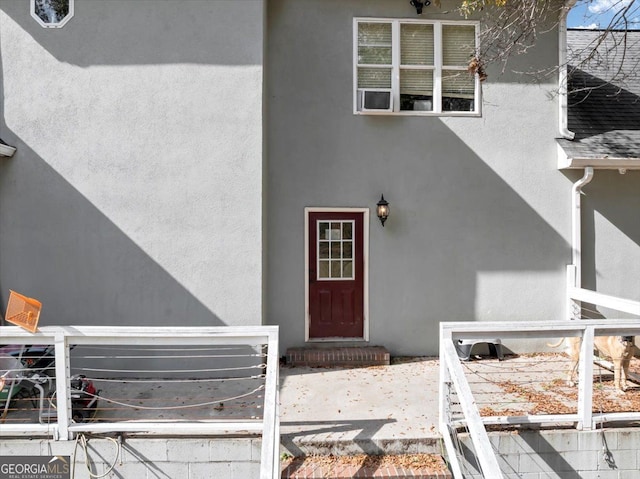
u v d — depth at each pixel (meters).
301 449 4.34
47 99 6.06
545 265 7.20
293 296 7.02
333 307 7.19
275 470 3.64
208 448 4.26
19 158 6.09
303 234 7.00
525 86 7.14
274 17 6.92
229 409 5.02
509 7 6.53
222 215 6.17
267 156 6.88
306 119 6.98
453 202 7.13
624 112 7.54
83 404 4.72
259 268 6.20
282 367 6.53
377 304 7.10
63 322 6.12
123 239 6.14
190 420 4.32
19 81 6.05
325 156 7.01
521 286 7.18
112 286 6.14
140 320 6.16
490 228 7.15
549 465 4.43
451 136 7.12
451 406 4.62
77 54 6.07
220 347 6.15
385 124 7.07
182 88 6.12
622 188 7.25
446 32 7.16
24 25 6.05
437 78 7.10
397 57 7.04
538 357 6.95
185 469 4.27
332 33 6.98
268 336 4.23
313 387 5.74
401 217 7.10
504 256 7.17
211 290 6.18
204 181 6.15
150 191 6.13
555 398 5.22
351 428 4.59
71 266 6.13
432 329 7.13
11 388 4.36
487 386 5.64
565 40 7.10
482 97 7.11
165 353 6.13
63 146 6.09
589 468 4.45
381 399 5.34
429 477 4.09
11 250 6.11
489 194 7.15
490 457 3.47
